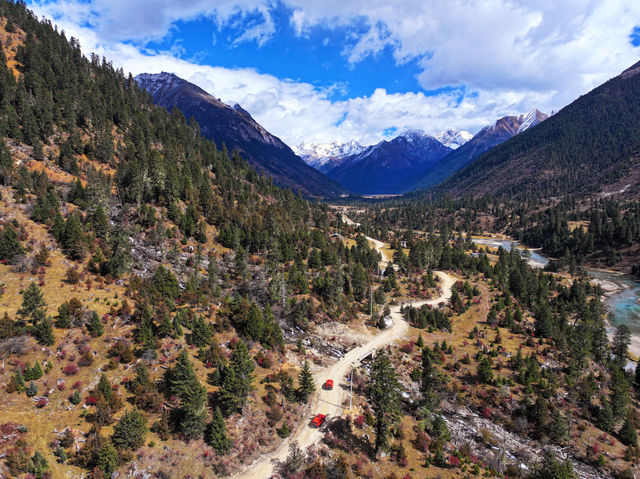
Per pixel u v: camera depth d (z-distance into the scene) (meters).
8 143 113.94
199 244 113.62
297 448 56.16
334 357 85.88
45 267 80.06
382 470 55.47
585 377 82.38
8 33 171.00
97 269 85.25
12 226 85.25
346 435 60.88
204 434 54.56
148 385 57.41
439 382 74.06
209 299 87.12
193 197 131.88
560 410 73.75
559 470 50.62
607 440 67.75
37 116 126.25
